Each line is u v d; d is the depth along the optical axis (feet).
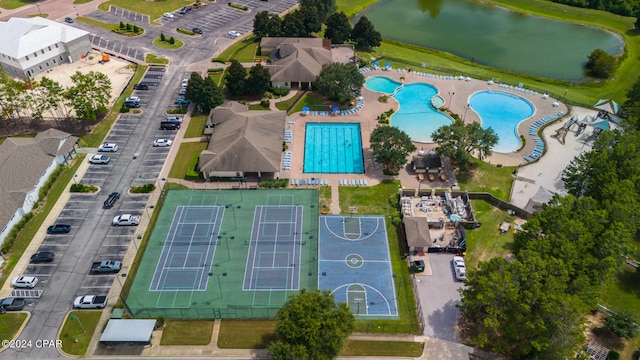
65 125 415.64
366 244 310.86
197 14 632.79
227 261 297.33
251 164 354.54
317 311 230.89
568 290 244.63
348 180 363.56
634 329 246.68
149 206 336.49
